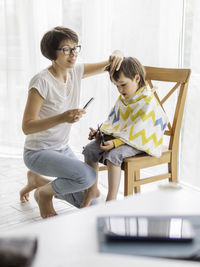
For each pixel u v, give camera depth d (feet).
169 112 7.63
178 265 2.49
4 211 6.89
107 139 6.15
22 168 9.75
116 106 6.32
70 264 2.49
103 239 2.84
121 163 5.66
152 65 7.74
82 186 5.81
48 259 2.56
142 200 3.59
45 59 10.41
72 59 5.75
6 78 10.90
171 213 3.28
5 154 11.19
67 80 6.08
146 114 5.81
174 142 6.16
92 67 6.46
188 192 3.80
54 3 9.90
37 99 5.74
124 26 8.07
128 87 5.85
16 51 10.62
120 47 8.25
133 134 5.75
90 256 2.60
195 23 6.83
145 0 7.58
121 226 2.98
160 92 7.75
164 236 2.80
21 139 11.10
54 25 10.05
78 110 5.35
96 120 9.22
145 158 5.79
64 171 5.75
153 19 7.53
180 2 7.07
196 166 7.30
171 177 6.27
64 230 2.99
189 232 2.86
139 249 2.69
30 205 7.20
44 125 5.49
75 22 9.53
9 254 2.41
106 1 8.41
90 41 8.98
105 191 8.03
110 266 2.48
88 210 3.39
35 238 2.67
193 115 7.19
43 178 6.91
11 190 8.03
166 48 7.44
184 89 6.01
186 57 7.21
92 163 6.19
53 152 6.04
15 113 11.03
